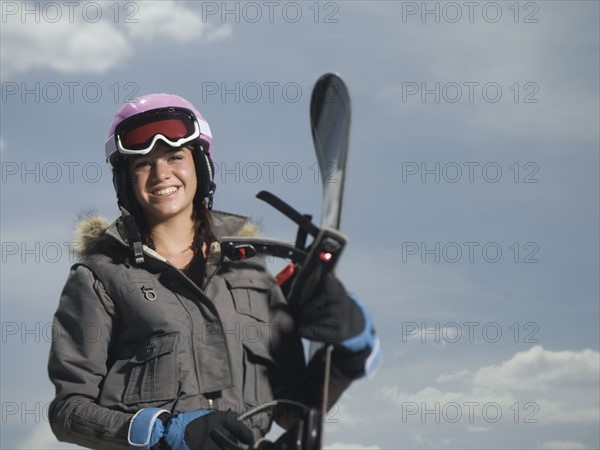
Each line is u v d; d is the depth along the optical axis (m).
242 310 3.10
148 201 3.24
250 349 3.04
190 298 3.08
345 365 2.92
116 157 3.28
